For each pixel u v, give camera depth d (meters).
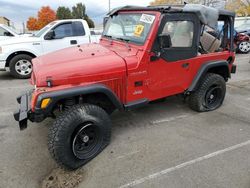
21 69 7.25
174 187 2.73
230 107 4.95
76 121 2.91
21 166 3.14
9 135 3.87
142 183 2.80
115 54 3.46
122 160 3.21
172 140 3.68
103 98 3.34
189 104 4.67
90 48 3.88
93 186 2.77
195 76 4.16
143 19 3.54
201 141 3.65
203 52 4.39
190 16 3.70
